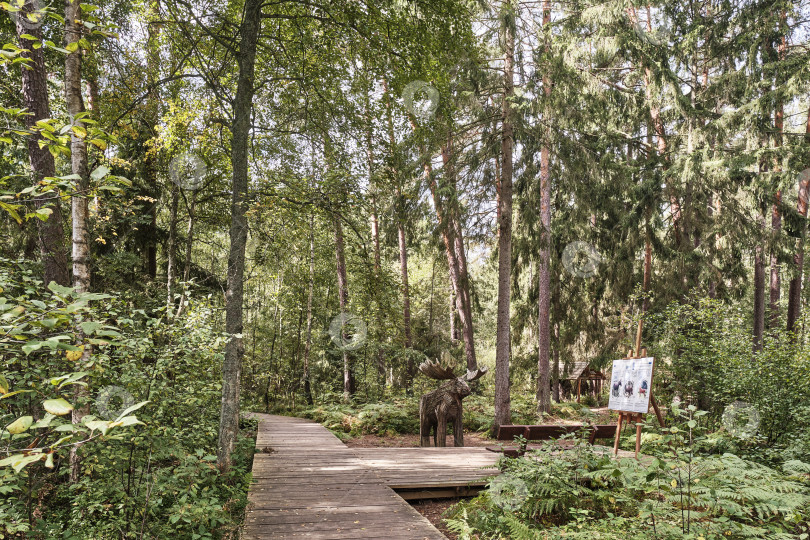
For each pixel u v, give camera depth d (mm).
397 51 8820
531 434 6352
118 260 10289
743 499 4500
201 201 10602
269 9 8922
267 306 24594
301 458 7547
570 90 12961
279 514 4789
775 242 14617
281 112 9570
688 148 14953
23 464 1348
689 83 17422
